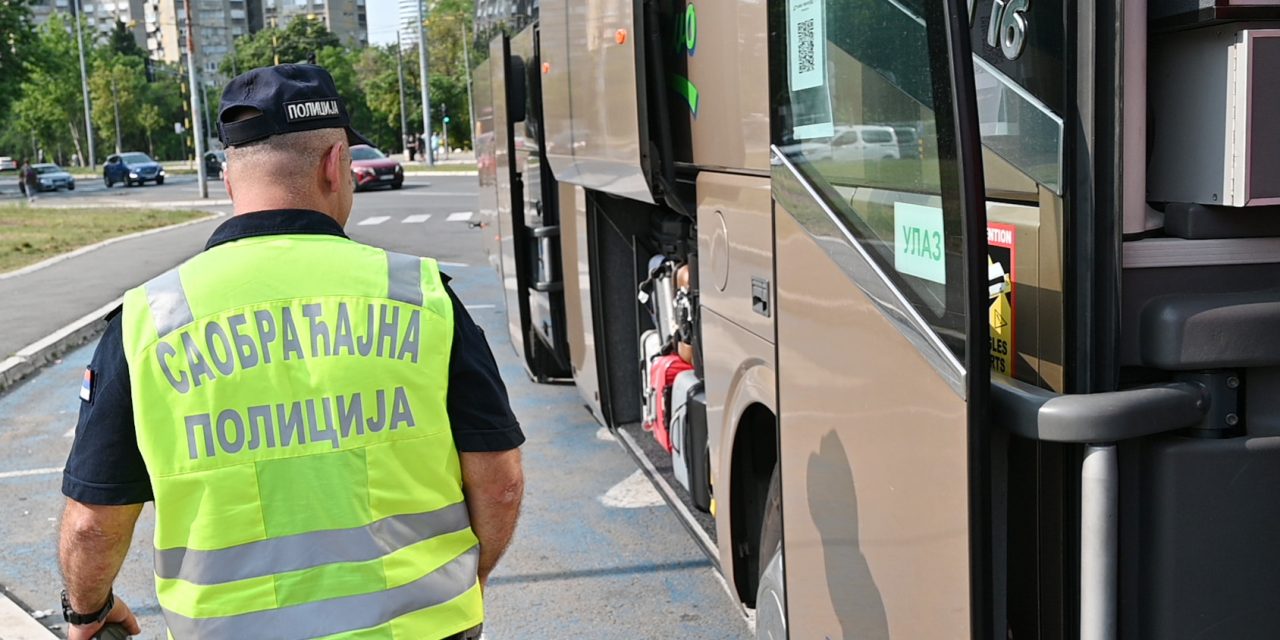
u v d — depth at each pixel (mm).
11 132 110125
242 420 1841
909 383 2059
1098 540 1839
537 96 6492
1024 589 2016
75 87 103000
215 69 155625
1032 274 1979
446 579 1953
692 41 3625
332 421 1867
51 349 10180
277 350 1863
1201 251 1909
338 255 1947
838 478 2410
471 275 15070
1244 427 1884
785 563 2785
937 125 1885
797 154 2607
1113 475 1826
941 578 1984
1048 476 1945
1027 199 1993
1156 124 1983
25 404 8430
